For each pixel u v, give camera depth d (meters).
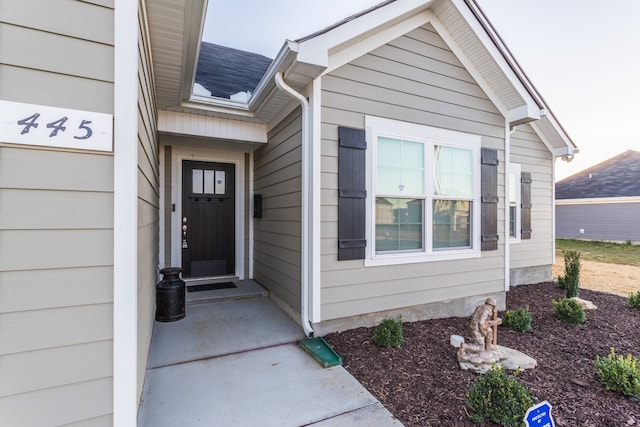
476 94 4.39
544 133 7.12
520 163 6.92
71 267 1.42
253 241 5.47
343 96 3.41
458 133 4.23
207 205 5.29
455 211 4.28
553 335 3.58
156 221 4.19
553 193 7.54
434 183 4.05
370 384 2.42
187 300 4.18
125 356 1.50
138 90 1.65
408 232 3.89
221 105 4.06
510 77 4.25
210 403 2.15
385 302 3.68
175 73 3.06
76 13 1.42
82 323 1.43
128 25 1.51
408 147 3.86
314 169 3.22
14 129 1.31
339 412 2.08
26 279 1.34
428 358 2.85
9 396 1.32
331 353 2.85
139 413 2.02
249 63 6.74
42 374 1.37
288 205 3.90
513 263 6.76
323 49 2.90
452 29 4.04
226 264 5.41
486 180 4.47
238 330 3.41
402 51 3.78
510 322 3.74
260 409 2.10
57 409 1.39
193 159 5.14
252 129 4.59
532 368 2.72
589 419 2.03
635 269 8.52
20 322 1.33
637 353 3.12
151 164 2.89
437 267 4.07
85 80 1.44
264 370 2.61
